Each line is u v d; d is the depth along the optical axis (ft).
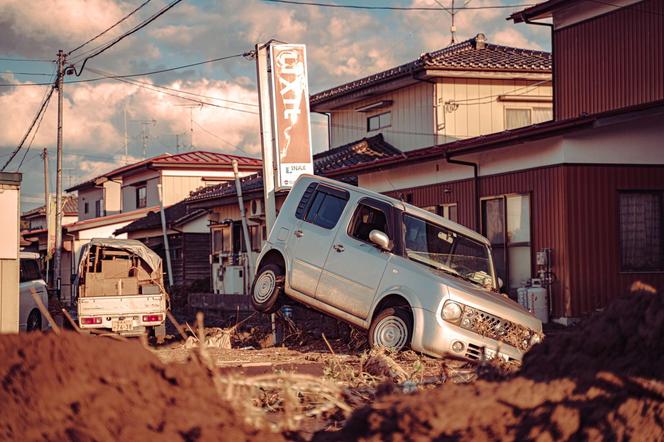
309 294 43.06
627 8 62.64
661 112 51.72
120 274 72.13
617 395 15.85
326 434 15.44
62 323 68.85
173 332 71.51
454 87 93.15
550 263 56.75
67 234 153.58
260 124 61.93
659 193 58.23
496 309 37.52
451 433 14.33
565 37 68.23
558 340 18.11
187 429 13.33
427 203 71.56
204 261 122.31
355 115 106.63
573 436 14.84
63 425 12.80
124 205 161.38
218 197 104.99
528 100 95.40
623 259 57.00
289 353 43.14
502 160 62.28
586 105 66.23
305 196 45.44
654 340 16.88
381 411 14.88
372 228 41.52
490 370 18.51
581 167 56.29
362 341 43.09
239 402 15.93
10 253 50.42
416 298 37.86
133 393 13.85
